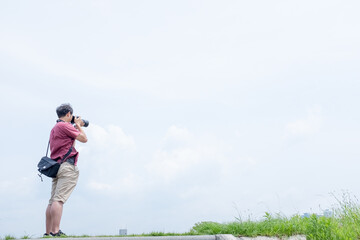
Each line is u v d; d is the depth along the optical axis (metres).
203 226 6.22
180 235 5.42
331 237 5.08
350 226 5.54
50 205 5.89
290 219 5.96
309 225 5.50
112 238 5.12
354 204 6.26
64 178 5.79
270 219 5.97
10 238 5.37
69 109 6.25
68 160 5.89
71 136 5.93
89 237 5.29
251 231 5.55
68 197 5.84
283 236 5.41
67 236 5.41
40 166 5.82
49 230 5.84
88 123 6.55
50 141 6.09
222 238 5.14
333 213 6.15
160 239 5.11
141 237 5.13
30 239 5.21
